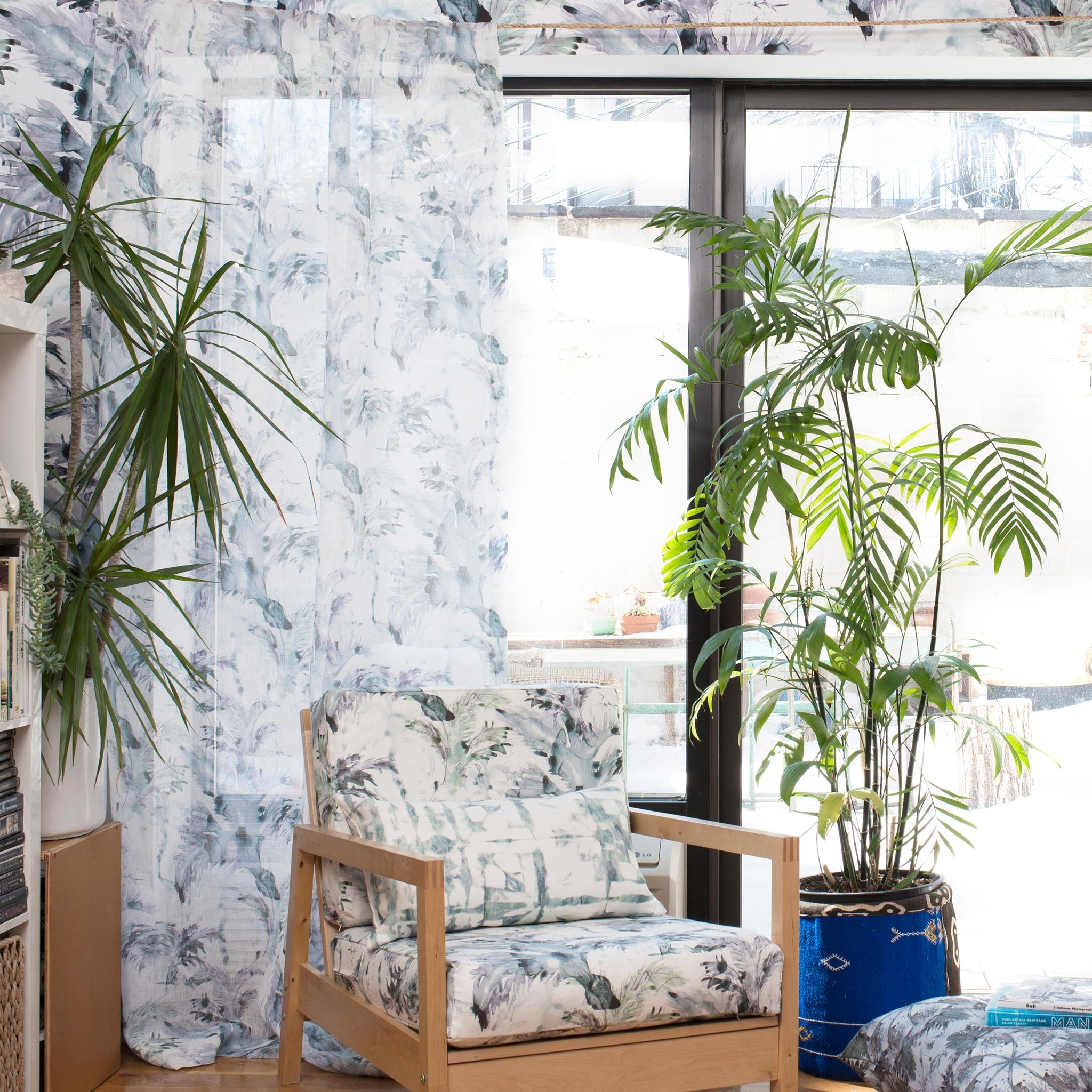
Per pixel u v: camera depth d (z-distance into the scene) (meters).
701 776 2.87
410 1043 1.79
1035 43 2.75
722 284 2.87
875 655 2.41
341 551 2.60
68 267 2.31
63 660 2.12
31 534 2.10
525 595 2.92
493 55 2.72
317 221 2.69
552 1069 1.79
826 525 2.65
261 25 2.70
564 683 2.81
